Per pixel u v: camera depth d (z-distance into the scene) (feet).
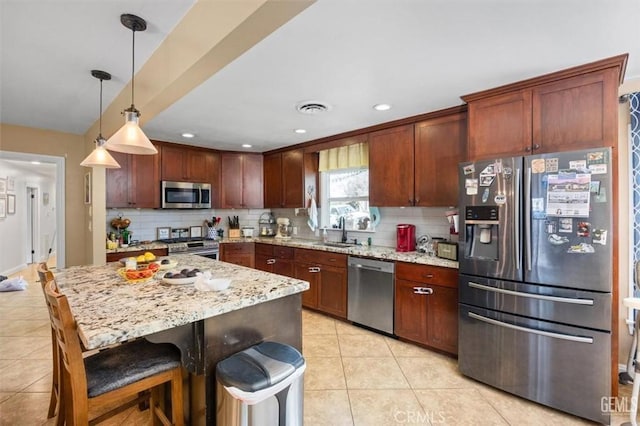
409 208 11.72
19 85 8.48
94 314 4.54
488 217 7.41
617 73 6.29
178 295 5.51
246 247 15.44
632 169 7.78
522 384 7.02
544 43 5.72
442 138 9.69
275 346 5.40
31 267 23.20
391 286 10.22
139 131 6.53
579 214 6.31
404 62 6.45
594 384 6.26
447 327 8.94
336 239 14.17
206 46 5.07
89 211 13.16
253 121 10.77
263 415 4.51
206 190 15.12
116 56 6.96
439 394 7.35
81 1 5.12
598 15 4.88
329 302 12.17
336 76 7.16
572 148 6.73
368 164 11.91
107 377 4.55
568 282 6.44
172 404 5.22
